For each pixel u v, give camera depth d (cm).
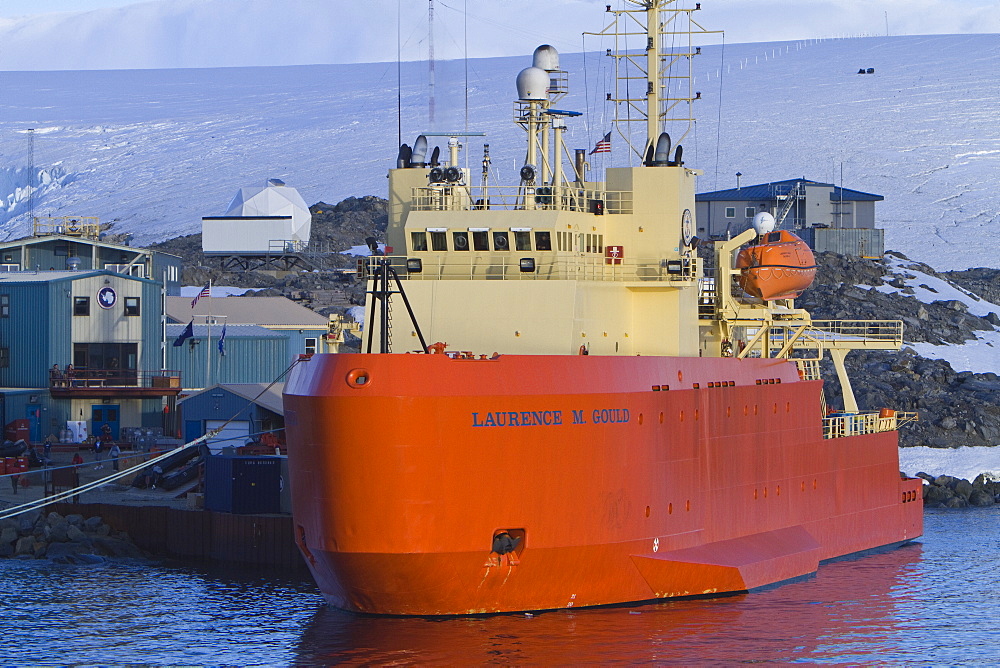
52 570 11781
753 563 10475
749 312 11825
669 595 9912
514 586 9025
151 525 12719
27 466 14775
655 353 10544
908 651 9150
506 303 9981
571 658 8581
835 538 12288
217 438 15662
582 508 9031
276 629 9575
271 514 12225
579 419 8950
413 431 8369
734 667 8612
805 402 11844
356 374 8394
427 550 8544
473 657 8556
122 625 9794
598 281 10281
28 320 17175
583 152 11738
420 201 10800
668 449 9731
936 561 12394
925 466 18100
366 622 9194
